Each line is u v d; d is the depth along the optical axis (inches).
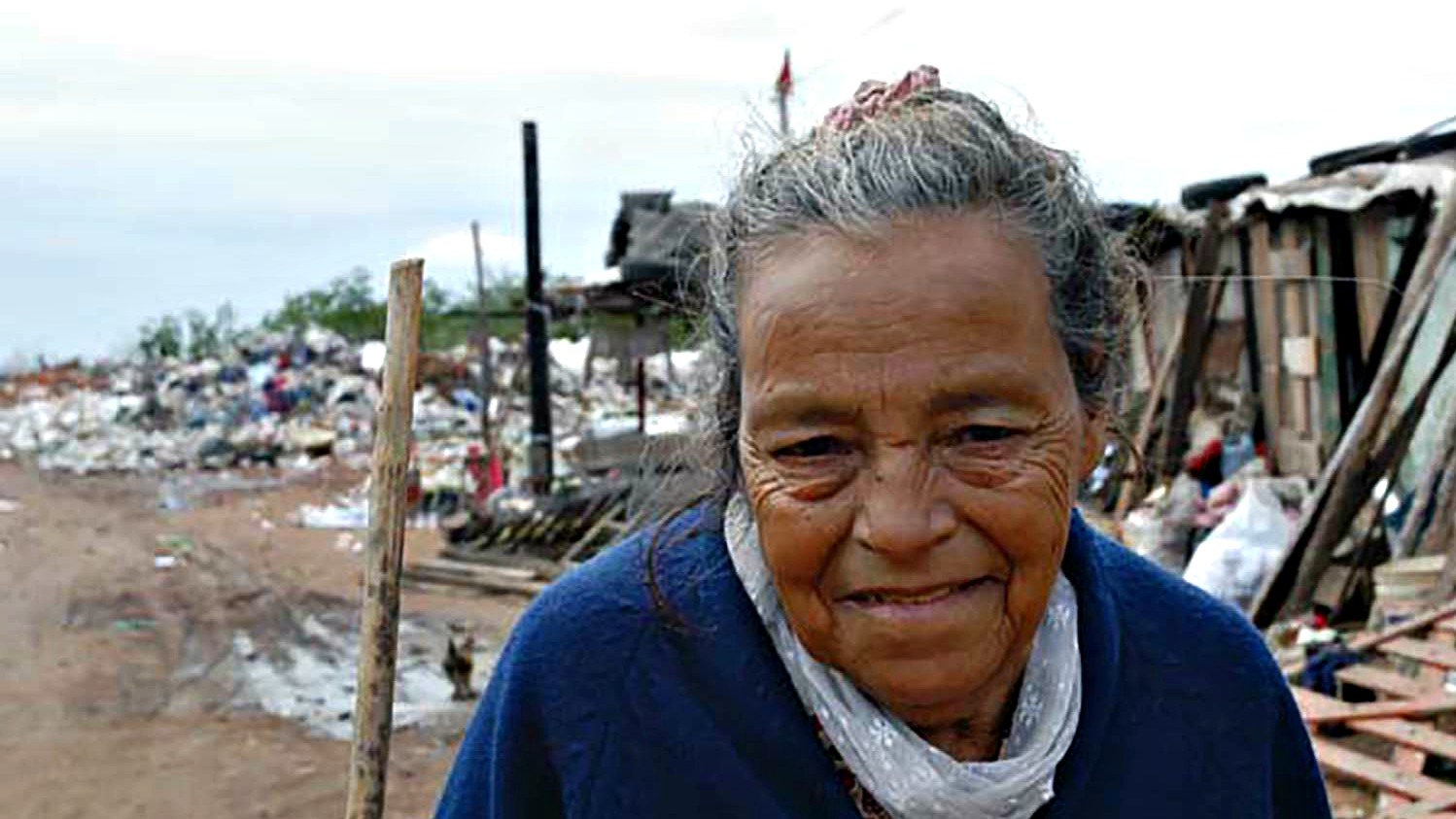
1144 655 62.2
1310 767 66.4
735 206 54.9
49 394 1574.8
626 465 698.8
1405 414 307.1
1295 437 451.5
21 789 326.0
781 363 52.5
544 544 606.9
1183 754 61.5
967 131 52.9
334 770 335.6
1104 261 56.6
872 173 51.9
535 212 689.0
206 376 1503.4
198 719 383.9
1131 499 391.2
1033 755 57.2
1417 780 216.8
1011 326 52.1
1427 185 358.6
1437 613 258.2
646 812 58.4
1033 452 53.0
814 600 54.4
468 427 1087.6
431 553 634.8
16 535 766.5
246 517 832.3
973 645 53.7
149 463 1148.5
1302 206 411.5
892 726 56.5
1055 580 55.4
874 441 52.2
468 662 390.0
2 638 494.6
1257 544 325.4
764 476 54.1
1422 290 328.2
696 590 59.4
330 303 2151.8
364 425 1263.5
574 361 1013.2
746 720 57.9
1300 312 443.5
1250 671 63.6
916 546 51.9
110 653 468.8
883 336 51.3
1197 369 453.4
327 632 499.8
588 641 59.9
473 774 63.1
